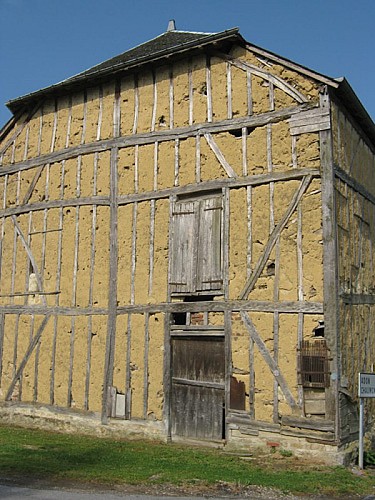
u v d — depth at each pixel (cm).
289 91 1066
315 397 962
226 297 1069
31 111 1442
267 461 939
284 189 1043
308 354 975
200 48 1155
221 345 1077
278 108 1073
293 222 1026
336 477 836
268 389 1002
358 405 1044
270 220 1048
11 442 1072
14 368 1348
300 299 998
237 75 1130
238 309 1053
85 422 1202
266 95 1090
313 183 1020
